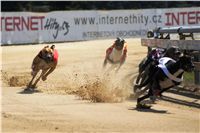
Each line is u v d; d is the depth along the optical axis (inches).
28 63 1584.6
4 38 2326.5
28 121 674.8
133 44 2079.2
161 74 799.1
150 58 920.9
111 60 1252.5
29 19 2390.5
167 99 930.1
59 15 2449.6
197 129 653.9
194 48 954.7
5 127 632.4
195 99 929.5
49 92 977.5
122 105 845.8
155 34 1205.1
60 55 1769.2
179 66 789.2
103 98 885.8
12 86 1062.4
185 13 2637.8
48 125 652.7
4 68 1456.7
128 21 2566.4
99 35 2517.2
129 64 1461.6
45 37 2421.3
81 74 1278.3
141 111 790.5
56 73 1299.2
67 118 705.0
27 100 867.4
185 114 778.2
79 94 944.3
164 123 692.1
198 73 964.6
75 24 2472.9
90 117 717.3
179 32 1043.9
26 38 2380.7
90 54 1782.7
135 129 643.5
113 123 677.3
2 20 2326.5
